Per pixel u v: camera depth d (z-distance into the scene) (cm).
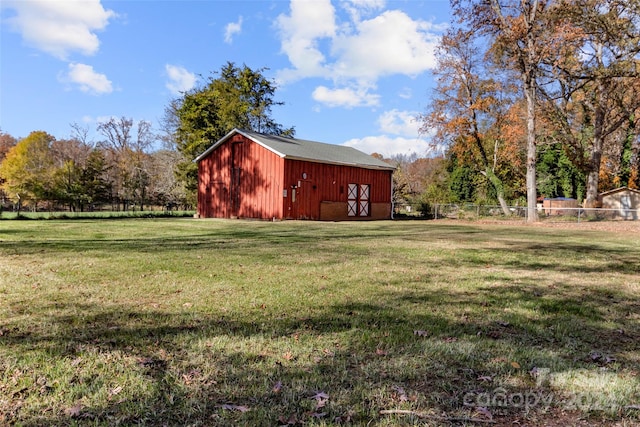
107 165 3512
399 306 374
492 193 3209
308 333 292
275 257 681
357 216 2355
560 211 2594
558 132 2445
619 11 1633
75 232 1154
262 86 3825
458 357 250
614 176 3278
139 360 237
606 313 364
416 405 189
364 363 239
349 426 169
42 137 3219
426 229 1490
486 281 504
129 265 578
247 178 2088
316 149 2350
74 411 177
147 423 170
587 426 175
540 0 1831
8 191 3061
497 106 2483
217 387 205
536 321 335
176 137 3494
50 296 392
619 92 2098
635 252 829
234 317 331
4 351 248
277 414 179
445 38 2297
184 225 1543
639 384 216
